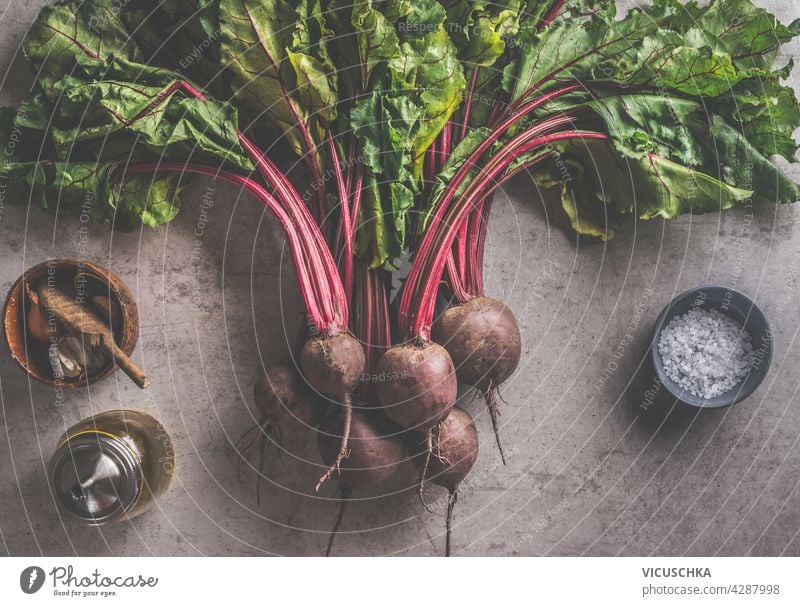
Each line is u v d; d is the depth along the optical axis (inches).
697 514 55.9
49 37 46.1
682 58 46.8
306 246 45.5
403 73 44.8
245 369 53.6
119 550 54.1
